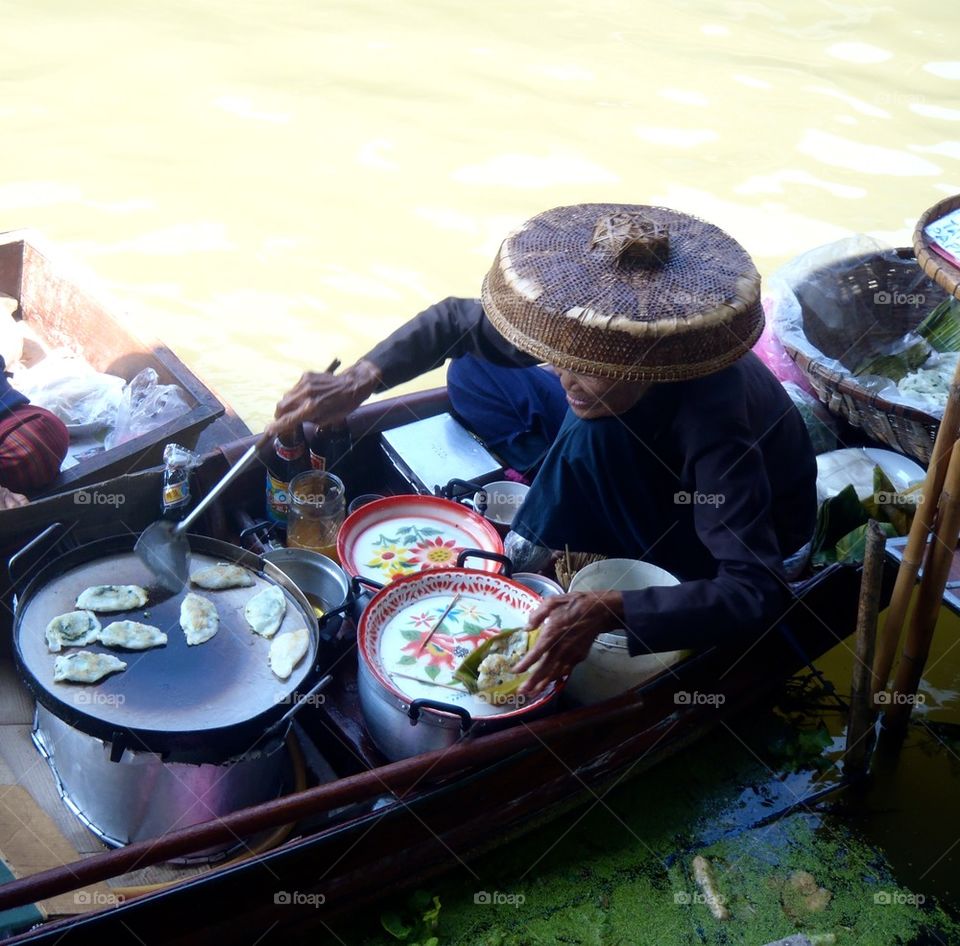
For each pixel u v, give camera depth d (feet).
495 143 18.67
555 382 9.95
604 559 8.55
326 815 7.70
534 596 8.20
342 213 16.63
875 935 8.05
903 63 22.57
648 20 23.90
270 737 7.06
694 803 8.84
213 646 7.41
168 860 6.92
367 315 14.66
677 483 8.00
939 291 11.89
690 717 8.84
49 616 7.40
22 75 19.11
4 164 16.74
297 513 8.90
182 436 9.10
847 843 8.69
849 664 10.22
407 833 7.55
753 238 16.69
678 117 19.92
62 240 15.34
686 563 8.50
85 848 7.43
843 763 9.20
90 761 7.11
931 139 19.74
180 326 14.05
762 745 9.37
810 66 22.16
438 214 16.80
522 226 7.70
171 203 16.40
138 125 18.16
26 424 8.21
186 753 6.87
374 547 8.94
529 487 9.45
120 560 7.93
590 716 7.67
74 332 10.88
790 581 9.29
